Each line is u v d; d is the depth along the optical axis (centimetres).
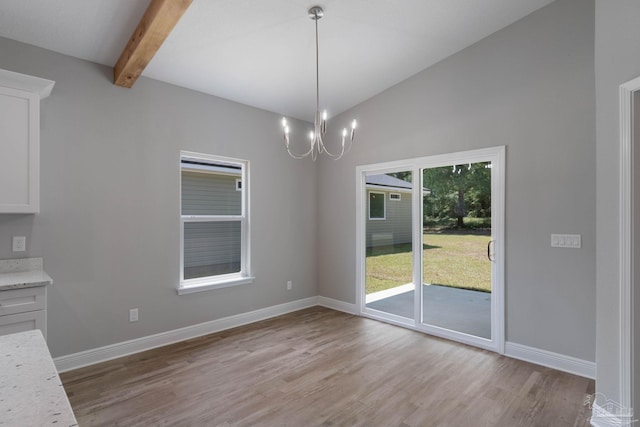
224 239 407
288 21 283
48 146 277
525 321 310
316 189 498
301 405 237
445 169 370
